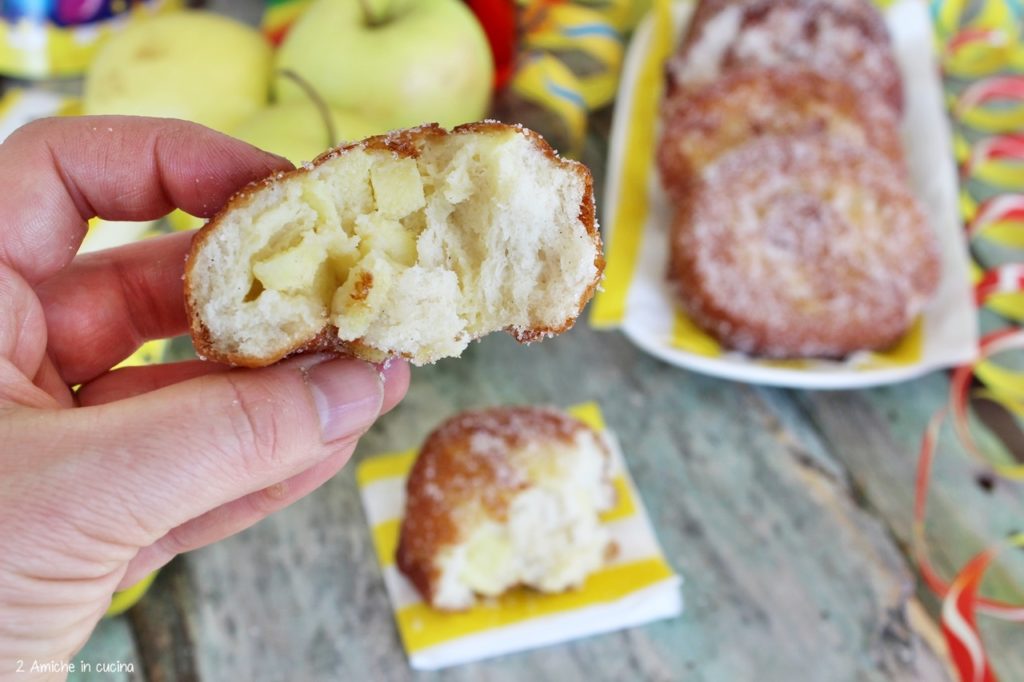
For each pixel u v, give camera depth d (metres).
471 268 0.24
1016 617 0.31
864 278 0.35
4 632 0.21
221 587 0.31
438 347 0.24
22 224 0.24
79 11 0.42
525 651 0.30
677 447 0.34
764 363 0.35
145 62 0.37
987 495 0.33
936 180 0.39
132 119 0.25
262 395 0.22
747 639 0.31
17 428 0.21
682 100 0.40
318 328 0.23
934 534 0.33
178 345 0.35
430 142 0.23
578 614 0.30
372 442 0.34
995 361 0.37
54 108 0.41
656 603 0.31
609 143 0.42
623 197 0.39
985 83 0.43
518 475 0.30
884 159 0.37
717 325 0.35
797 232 0.35
